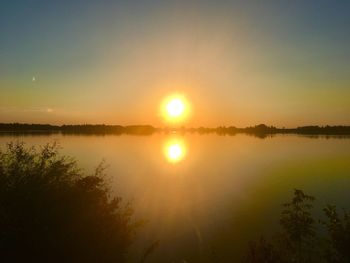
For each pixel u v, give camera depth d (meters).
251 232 19.59
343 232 9.25
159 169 49.62
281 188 33.34
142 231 19.69
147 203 26.38
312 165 54.88
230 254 16.30
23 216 10.05
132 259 15.63
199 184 36.09
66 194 11.49
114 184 34.19
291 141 159.25
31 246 9.76
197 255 16.64
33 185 11.09
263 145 125.00
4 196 10.52
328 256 9.21
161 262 15.73
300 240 10.20
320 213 21.78
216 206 25.70
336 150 92.19
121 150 90.31
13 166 11.73
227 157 73.69
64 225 10.81
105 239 11.61
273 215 23.14
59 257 10.10
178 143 149.12
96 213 12.02
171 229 20.17
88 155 67.12
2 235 9.50
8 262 9.45
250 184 36.19
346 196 28.56
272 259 9.77
